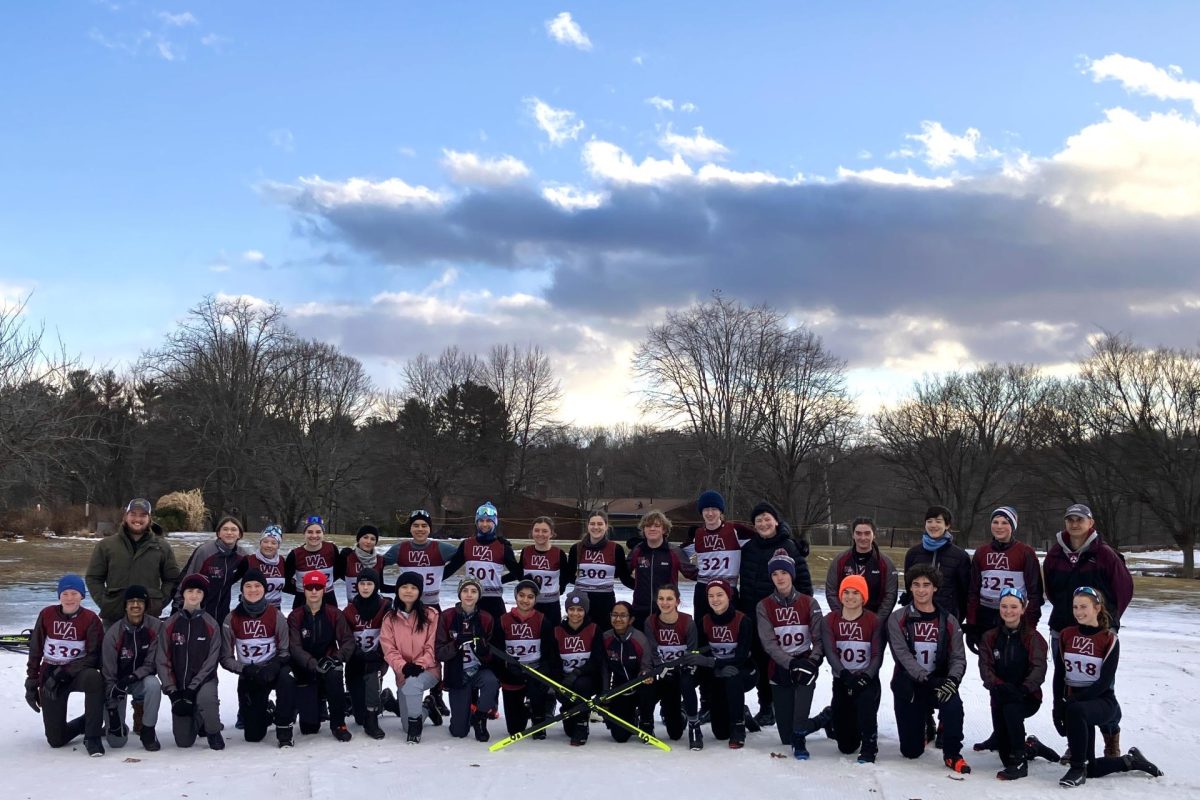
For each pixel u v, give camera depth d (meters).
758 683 10.78
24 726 10.67
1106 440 51.97
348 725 10.89
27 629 18.70
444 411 77.19
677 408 59.56
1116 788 8.30
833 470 65.25
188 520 45.56
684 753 9.52
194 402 61.03
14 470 30.84
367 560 11.98
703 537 11.03
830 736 10.27
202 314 61.88
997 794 8.09
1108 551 9.23
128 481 65.88
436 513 74.69
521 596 10.25
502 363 79.25
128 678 9.45
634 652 10.00
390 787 8.20
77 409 38.44
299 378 65.88
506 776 8.57
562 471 88.88
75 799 7.79
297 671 10.08
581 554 11.27
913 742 9.34
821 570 36.53
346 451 68.44
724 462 57.97
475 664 10.23
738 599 10.56
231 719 11.27
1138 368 51.44
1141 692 13.04
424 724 10.95
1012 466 60.94
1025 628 8.96
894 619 9.35
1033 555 9.85
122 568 10.70
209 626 9.73
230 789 8.09
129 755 9.34
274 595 11.60
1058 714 9.48
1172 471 49.25
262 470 61.53
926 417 66.81
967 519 66.06
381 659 10.27
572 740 9.94
